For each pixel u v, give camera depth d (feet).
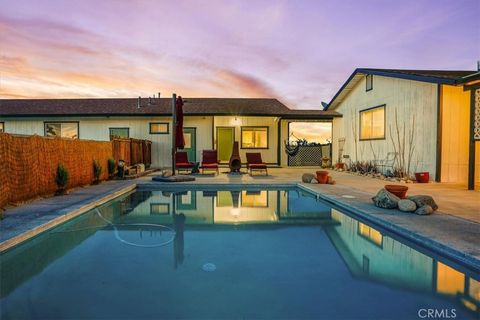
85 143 28.27
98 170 29.76
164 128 52.39
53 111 51.72
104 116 50.85
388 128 39.78
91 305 8.30
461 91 31.48
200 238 14.58
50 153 22.57
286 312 8.03
